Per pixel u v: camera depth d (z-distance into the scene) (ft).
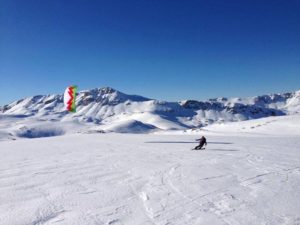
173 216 28.27
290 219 27.81
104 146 96.68
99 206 30.99
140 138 140.67
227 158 65.26
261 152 76.38
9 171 49.55
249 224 26.48
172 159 63.98
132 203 32.04
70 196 34.50
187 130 243.19
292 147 89.20
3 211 29.37
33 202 32.19
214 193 36.01
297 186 39.55
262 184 40.55
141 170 50.34
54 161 61.26
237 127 238.89
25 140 143.02
